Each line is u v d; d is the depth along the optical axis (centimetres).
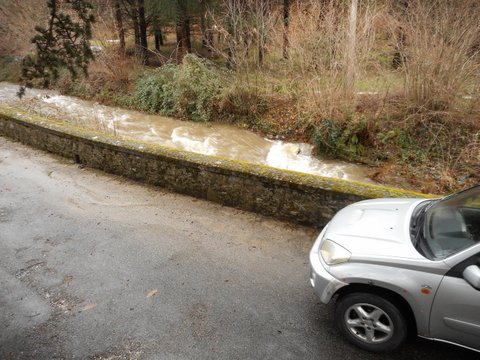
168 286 440
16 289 445
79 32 552
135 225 592
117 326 379
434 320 292
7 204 673
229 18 1248
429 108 955
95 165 830
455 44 875
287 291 426
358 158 992
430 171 889
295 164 1009
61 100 1664
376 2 1075
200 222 595
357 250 325
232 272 464
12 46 1967
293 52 1095
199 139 1206
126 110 1539
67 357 345
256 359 334
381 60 1070
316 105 1060
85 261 496
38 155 920
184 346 351
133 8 1722
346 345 346
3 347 359
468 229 302
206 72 1366
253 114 1277
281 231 560
